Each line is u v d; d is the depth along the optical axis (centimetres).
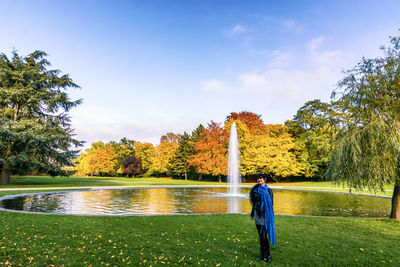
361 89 920
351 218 941
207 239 613
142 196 1820
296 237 645
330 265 468
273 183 4147
